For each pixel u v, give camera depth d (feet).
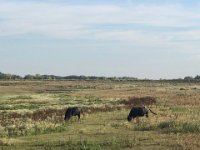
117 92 327.47
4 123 119.65
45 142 89.25
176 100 207.21
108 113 150.41
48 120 128.88
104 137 93.86
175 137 89.15
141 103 193.67
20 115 142.82
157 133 96.89
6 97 267.80
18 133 102.01
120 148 80.38
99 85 540.93
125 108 168.76
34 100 234.58
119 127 110.11
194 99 212.64
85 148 79.71
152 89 372.99
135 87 447.83
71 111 129.70
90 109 163.32
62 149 80.74
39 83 583.99
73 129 109.19
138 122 116.67
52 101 225.56
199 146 79.30
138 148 80.07
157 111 151.02
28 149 82.48
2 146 86.43
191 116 127.54
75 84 580.71
